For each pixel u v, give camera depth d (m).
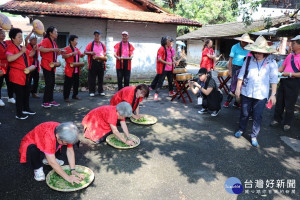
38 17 9.24
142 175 3.37
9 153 3.78
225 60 21.69
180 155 3.99
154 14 10.98
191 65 23.39
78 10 9.45
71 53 6.26
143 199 2.88
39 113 5.62
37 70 6.72
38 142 2.84
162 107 6.63
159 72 7.25
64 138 2.74
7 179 3.14
